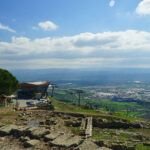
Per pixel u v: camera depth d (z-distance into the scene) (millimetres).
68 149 12031
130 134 34844
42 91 97875
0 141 14430
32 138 14625
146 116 137875
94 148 11594
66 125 37500
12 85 64625
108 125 42406
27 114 45531
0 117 37969
